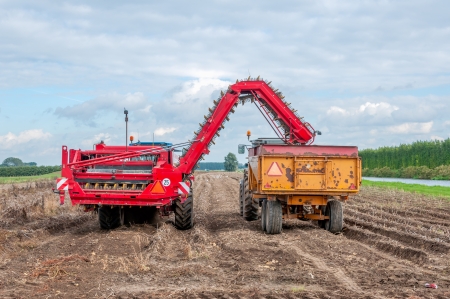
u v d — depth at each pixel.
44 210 19.03
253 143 17.41
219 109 15.65
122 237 12.95
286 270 9.13
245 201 17.38
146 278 8.51
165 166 14.18
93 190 14.02
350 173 13.98
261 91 15.91
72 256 10.00
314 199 14.20
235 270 9.19
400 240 12.81
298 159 13.84
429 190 34.06
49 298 7.29
